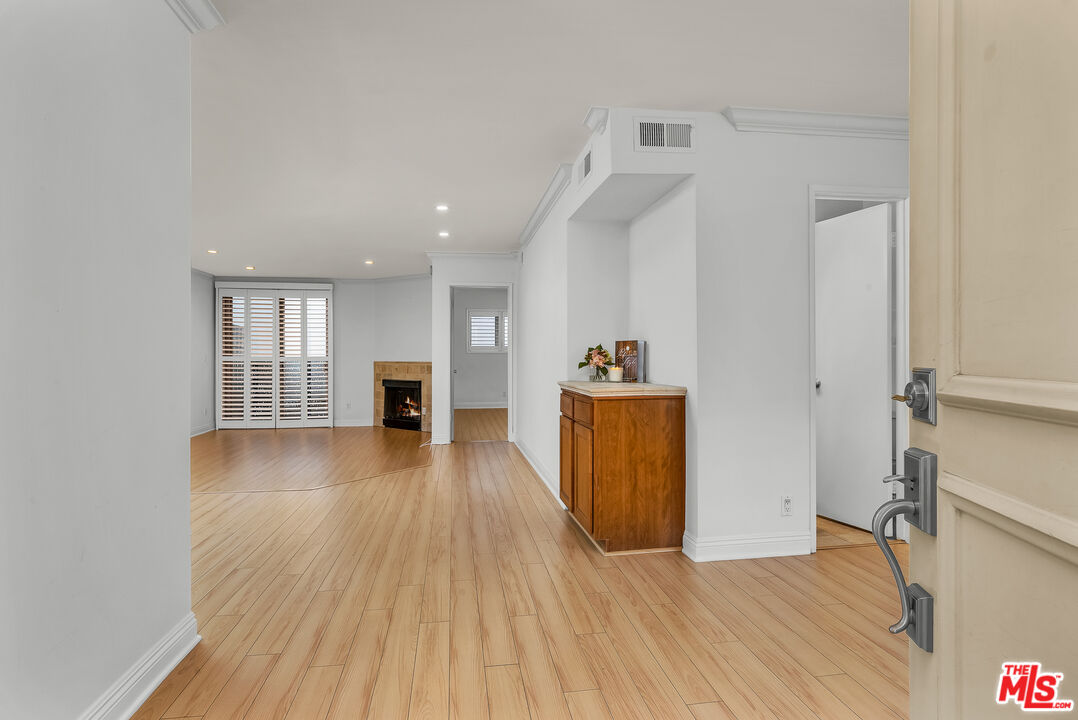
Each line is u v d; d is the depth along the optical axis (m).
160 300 1.95
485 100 2.96
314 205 4.90
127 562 1.76
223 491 4.90
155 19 1.93
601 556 3.23
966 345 0.74
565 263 4.26
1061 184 0.59
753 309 3.16
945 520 0.78
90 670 1.58
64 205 1.49
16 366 1.34
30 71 1.38
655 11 2.21
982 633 0.72
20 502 1.34
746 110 3.09
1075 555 0.56
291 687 1.93
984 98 0.70
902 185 3.29
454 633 2.32
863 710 1.79
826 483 3.91
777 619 2.43
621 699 1.87
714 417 3.14
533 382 5.88
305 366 9.39
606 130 3.13
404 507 4.34
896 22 2.29
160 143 1.96
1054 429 0.59
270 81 2.73
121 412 1.73
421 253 7.25
